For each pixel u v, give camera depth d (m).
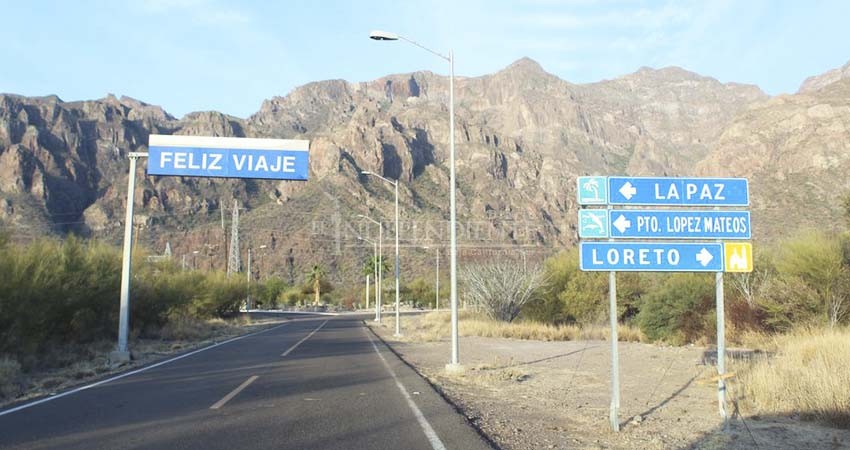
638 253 8.98
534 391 12.79
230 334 35.88
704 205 9.24
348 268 120.50
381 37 17.08
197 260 119.69
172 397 11.26
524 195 162.75
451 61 17.33
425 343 27.66
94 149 175.88
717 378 9.24
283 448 7.23
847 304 21.55
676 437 8.19
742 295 26.05
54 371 16.73
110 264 26.83
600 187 9.17
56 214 134.62
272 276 116.19
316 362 18.22
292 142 19.64
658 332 26.98
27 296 18.77
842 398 9.05
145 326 31.14
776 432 8.36
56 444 7.38
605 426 8.84
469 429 8.39
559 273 38.69
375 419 9.10
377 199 131.50
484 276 40.19
